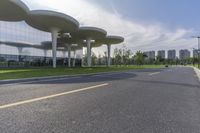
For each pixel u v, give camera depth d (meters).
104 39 69.75
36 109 6.70
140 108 7.08
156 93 10.52
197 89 12.43
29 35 55.47
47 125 5.09
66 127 4.96
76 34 56.84
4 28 48.31
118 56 96.06
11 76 20.31
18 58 52.00
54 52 46.28
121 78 20.00
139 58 108.25
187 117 6.03
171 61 142.12
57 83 15.02
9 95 9.38
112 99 8.64
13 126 4.97
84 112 6.41
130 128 4.96
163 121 5.59
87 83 14.98
